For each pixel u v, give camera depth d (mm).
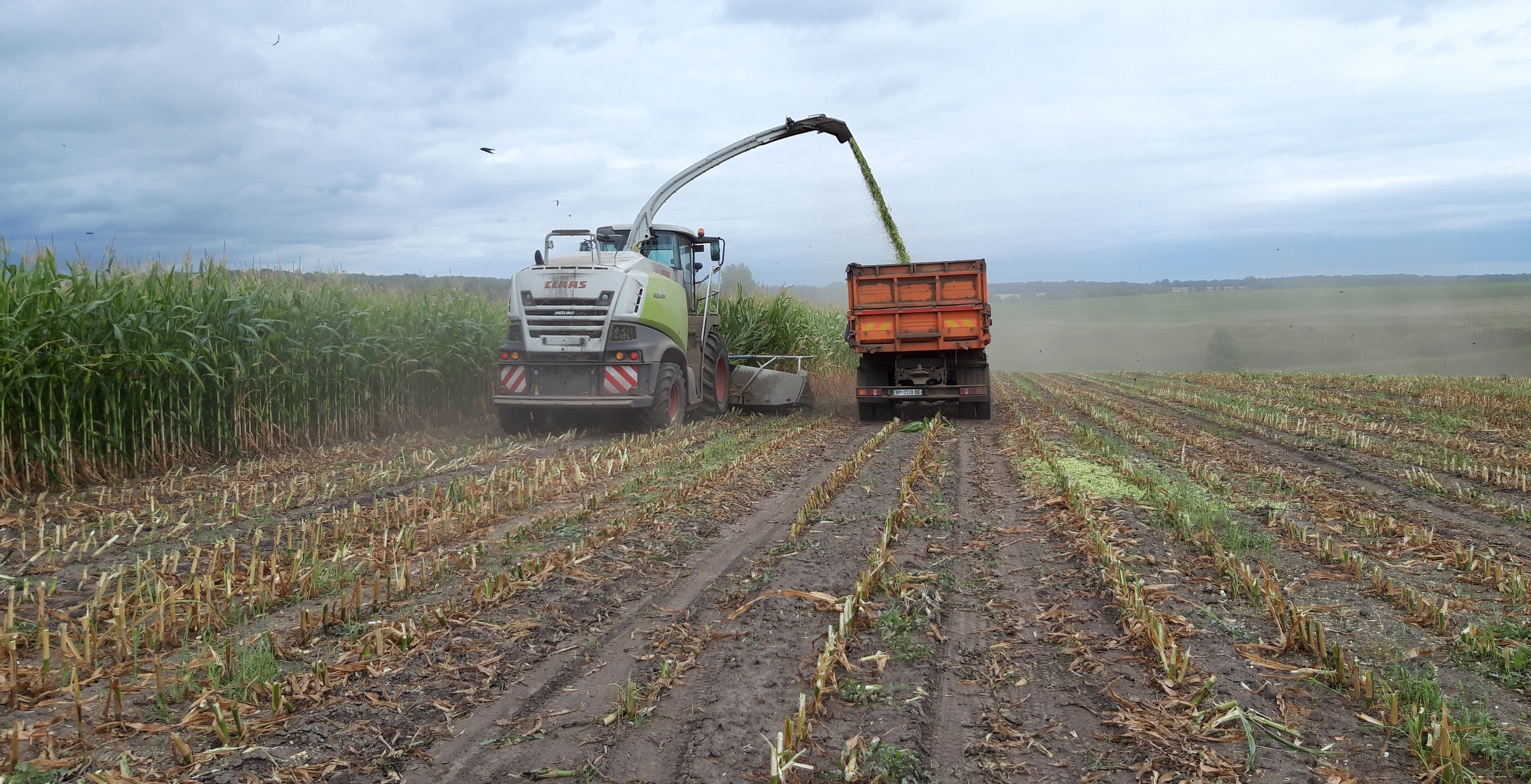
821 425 14469
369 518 6996
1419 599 4543
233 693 3686
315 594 5074
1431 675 3820
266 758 3219
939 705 3672
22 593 5090
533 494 7746
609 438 12375
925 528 6750
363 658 4094
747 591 5215
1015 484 8570
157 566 5648
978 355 14789
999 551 6027
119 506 7477
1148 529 6445
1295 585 5121
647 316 12672
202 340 9344
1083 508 6777
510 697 3801
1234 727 3375
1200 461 9758
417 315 12938
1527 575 5223
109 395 8656
